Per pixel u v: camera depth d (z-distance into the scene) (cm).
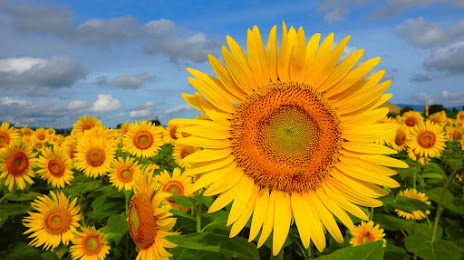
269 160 269
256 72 275
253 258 245
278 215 258
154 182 333
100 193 598
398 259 397
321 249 249
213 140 270
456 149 1022
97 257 425
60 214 478
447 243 358
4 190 553
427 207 338
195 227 361
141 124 841
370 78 264
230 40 267
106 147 688
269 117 272
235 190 264
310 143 271
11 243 463
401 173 589
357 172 262
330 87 273
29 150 548
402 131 822
